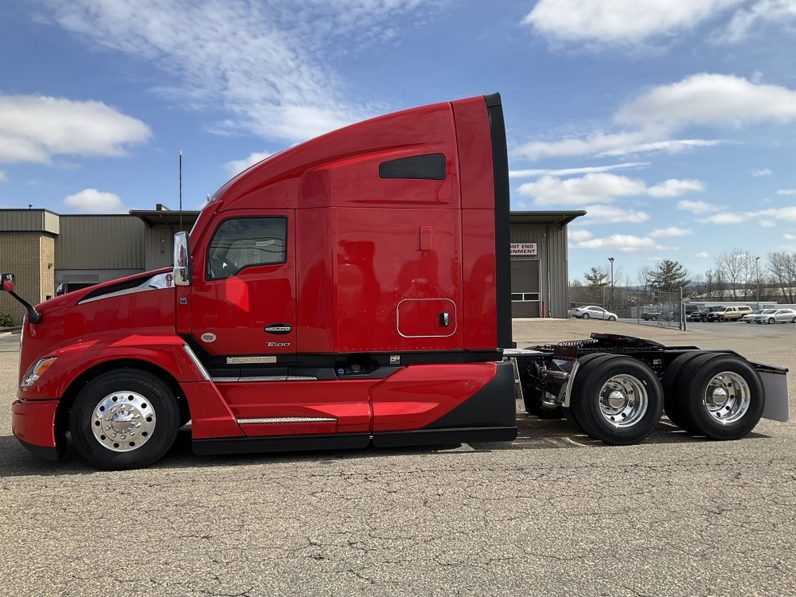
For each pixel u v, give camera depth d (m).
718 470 5.21
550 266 36.00
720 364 6.49
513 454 5.88
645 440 6.54
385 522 3.98
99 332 5.53
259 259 5.67
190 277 5.47
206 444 5.45
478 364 5.90
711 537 3.69
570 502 4.36
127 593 3.02
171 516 4.13
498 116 6.00
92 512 4.22
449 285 5.82
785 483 4.81
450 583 3.10
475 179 5.90
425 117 5.92
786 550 3.49
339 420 5.59
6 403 9.27
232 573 3.23
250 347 5.63
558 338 23.48
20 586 3.10
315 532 3.81
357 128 5.83
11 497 4.57
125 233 36.53
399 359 5.80
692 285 98.12
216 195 5.87
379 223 5.73
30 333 5.52
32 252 34.12
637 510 4.18
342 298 5.64
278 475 5.14
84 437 5.30
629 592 3.00
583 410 6.26
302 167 5.72
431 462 5.55
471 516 4.08
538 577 3.16
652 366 6.95
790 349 19.50
